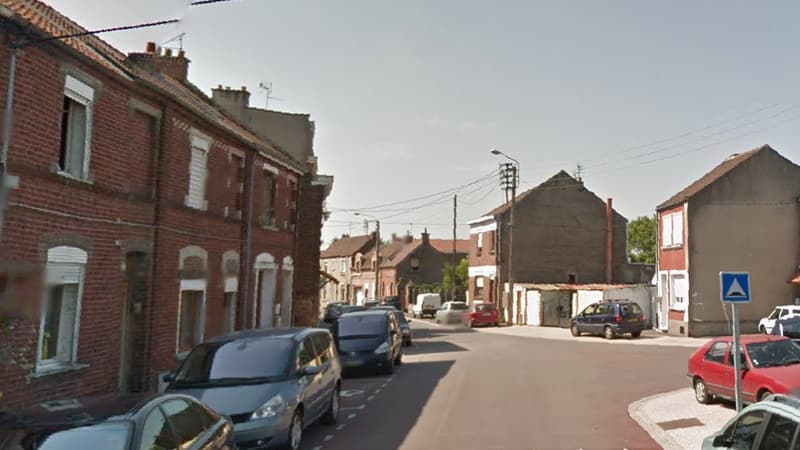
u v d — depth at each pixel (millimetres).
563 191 47688
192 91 20172
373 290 77250
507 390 15422
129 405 5984
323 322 37219
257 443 8570
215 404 8797
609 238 47719
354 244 86938
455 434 10656
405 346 29266
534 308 42375
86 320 10859
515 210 46812
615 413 12461
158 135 13102
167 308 13570
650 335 32250
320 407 10742
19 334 9195
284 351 10133
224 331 17109
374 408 13281
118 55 14016
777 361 11695
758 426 5812
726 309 30531
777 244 30844
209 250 15766
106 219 11375
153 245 13008
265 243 19828
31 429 5512
